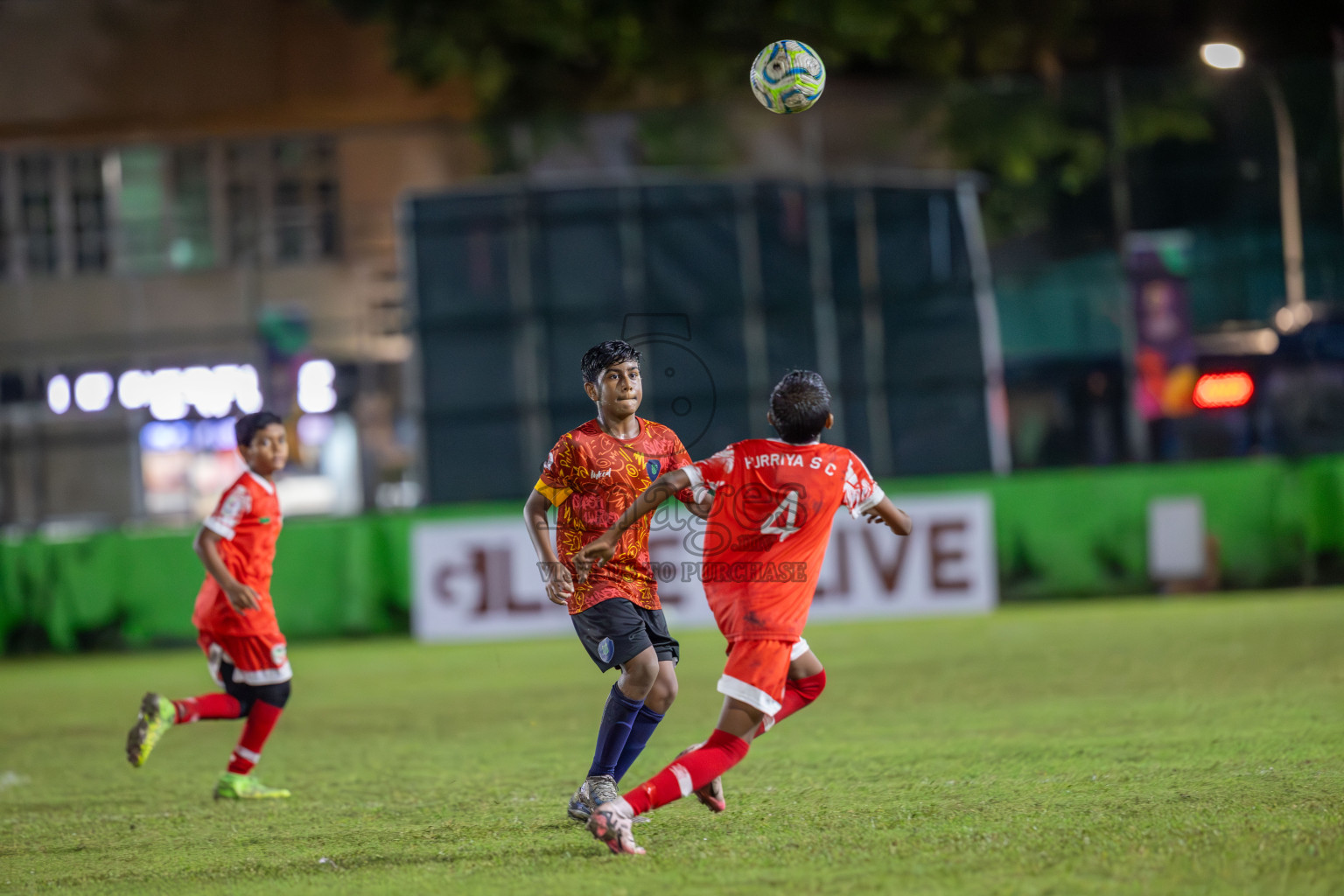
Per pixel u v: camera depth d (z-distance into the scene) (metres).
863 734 23.72
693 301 55.53
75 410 57.72
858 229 56.16
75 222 62.88
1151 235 60.03
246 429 20.98
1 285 61.31
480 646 47.25
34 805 21.05
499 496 54.78
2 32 73.25
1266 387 56.09
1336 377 55.41
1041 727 23.39
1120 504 49.66
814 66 19.42
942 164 65.31
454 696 33.91
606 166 65.75
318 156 64.56
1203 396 56.84
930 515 47.75
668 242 55.62
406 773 22.39
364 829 17.48
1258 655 31.72
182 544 51.28
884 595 47.47
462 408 55.09
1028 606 49.19
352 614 50.62
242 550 20.62
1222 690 26.55
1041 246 62.25
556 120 65.81
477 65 67.56
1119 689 27.84
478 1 66.62
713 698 29.94
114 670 45.53
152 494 57.34
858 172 63.19
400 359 58.22
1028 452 58.53
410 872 14.61
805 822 16.08
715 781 15.53
